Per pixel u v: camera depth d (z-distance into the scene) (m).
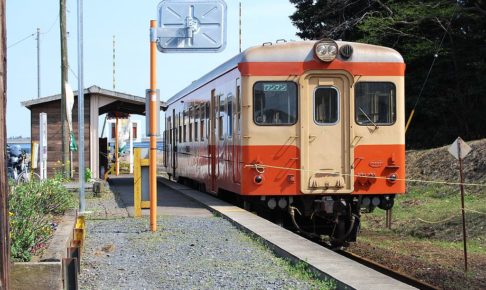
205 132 17.20
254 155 12.27
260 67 12.31
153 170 11.45
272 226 11.23
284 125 12.33
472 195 18.33
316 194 12.35
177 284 7.46
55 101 23.81
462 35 28.28
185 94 21.53
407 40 28.41
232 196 15.72
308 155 12.34
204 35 11.34
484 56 27.66
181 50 11.36
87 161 23.58
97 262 8.78
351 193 12.38
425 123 30.58
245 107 12.28
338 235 12.86
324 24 31.88
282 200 12.50
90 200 17.55
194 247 9.82
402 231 16.14
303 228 13.42
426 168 22.69
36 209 9.79
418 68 29.05
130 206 15.86
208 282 7.54
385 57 12.58
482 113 28.62
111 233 11.29
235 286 7.32
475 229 14.69
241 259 8.88
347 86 12.45
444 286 9.82
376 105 12.55
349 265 7.85
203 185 18.91
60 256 7.16
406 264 11.61
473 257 12.33
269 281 7.52
